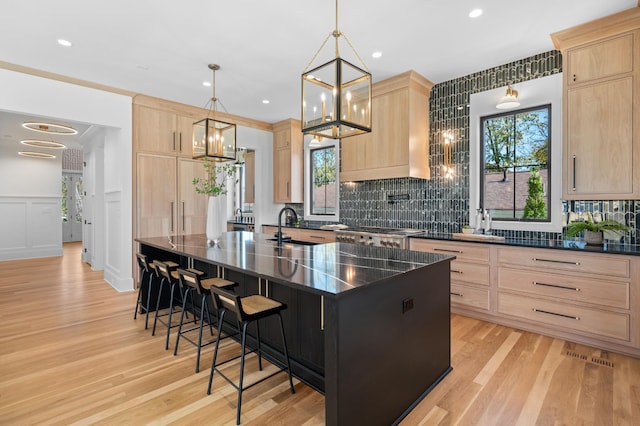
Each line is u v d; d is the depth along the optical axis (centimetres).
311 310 215
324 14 267
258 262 212
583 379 219
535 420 178
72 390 208
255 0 248
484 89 380
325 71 206
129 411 187
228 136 356
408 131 393
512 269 308
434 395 203
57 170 752
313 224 577
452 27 287
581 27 280
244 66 364
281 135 611
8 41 307
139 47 320
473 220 386
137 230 455
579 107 288
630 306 249
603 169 276
